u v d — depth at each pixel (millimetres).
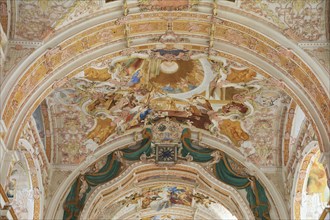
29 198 23453
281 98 23172
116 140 25266
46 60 18672
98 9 18781
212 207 31422
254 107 23750
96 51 19984
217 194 26172
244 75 22000
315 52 18562
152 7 19094
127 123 24828
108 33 19594
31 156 22703
